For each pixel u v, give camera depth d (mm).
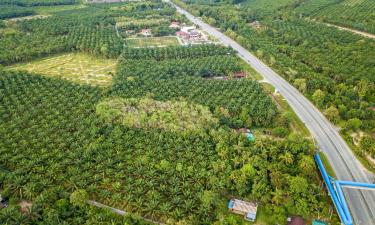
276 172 145000
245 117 190500
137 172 147875
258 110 196250
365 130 186125
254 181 143125
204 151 161500
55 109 198375
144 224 127062
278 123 189375
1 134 176125
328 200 142750
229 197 143500
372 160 165250
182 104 198125
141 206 132750
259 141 163125
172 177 145000
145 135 175500
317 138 182750
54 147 165750
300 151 161125
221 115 192625
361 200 142500
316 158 162625
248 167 147125
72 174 147625
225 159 156000
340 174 157250
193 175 145750
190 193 137000
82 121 186125
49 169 149875
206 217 129625
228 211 137375
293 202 135250
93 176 146625
